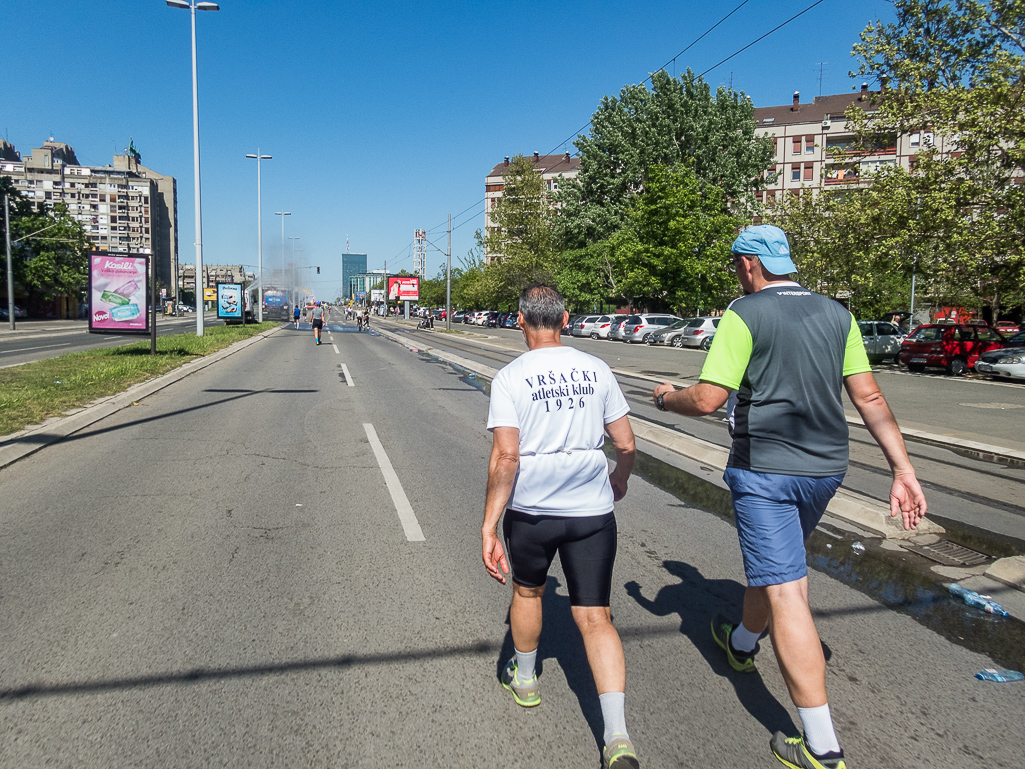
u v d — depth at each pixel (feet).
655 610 11.78
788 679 7.27
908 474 7.57
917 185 66.18
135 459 22.38
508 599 12.06
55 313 249.14
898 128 69.56
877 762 7.72
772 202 94.99
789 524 7.47
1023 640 10.85
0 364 54.44
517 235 189.16
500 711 8.59
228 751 7.68
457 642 10.39
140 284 56.59
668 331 111.55
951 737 8.22
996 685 9.46
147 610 11.27
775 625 7.35
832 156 75.56
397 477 20.92
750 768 7.54
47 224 205.77
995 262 66.39
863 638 10.86
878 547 15.44
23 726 8.04
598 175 156.76
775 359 7.38
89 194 440.45
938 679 9.61
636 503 18.79
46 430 25.20
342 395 39.50
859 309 129.70
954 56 67.10
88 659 9.62
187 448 24.23
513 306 215.92
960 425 33.68
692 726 8.35
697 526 16.74
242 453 23.67
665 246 125.08
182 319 264.52
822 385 7.38
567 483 7.61
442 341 111.04
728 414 8.21
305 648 10.11
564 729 8.24
